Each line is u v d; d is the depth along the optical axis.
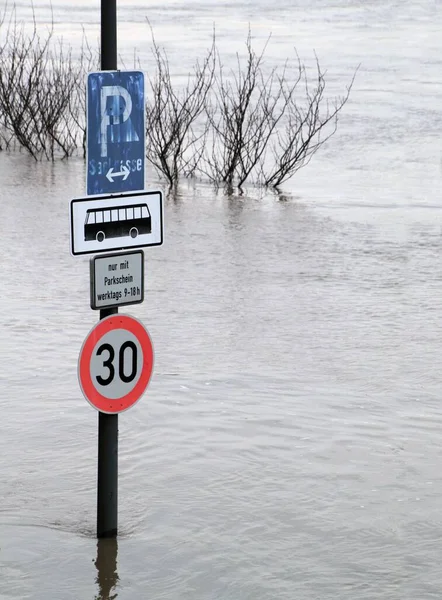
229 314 16.27
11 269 18.50
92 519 9.88
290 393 13.06
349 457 11.26
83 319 15.88
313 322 15.97
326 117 35.53
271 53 50.44
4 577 8.82
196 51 50.12
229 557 9.22
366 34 60.38
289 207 24.16
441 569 9.08
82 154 29.70
